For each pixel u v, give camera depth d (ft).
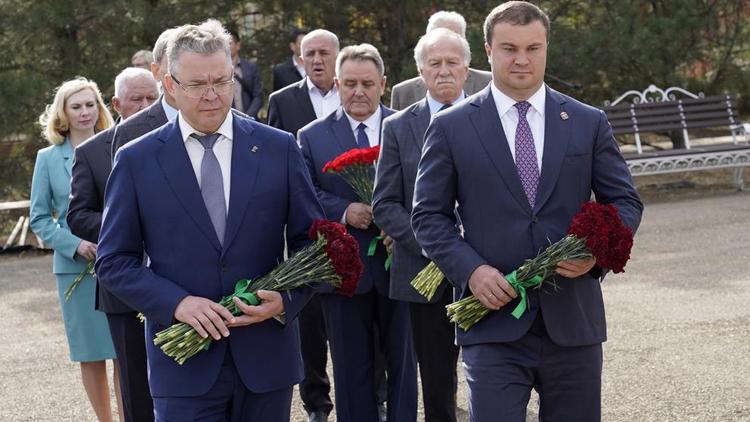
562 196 14.24
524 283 13.78
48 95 49.19
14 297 34.76
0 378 25.12
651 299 29.37
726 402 20.68
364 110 21.20
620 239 13.42
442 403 19.26
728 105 51.80
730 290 29.86
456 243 14.25
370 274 20.21
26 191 50.75
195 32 13.44
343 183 20.98
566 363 14.26
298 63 41.14
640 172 49.01
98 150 19.03
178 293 13.32
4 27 49.93
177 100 13.55
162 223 13.65
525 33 14.06
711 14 54.49
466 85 22.41
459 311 14.16
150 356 13.85
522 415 14.19
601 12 54.24
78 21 51.13
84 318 20.44
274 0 52.19
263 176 13.82
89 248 20.12
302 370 14.26
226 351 13.61
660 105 51.06
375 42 54.44
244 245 13.67
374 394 20.51
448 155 14.55
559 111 14.44
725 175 55.67
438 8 52.80
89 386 20.79
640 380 22.33
